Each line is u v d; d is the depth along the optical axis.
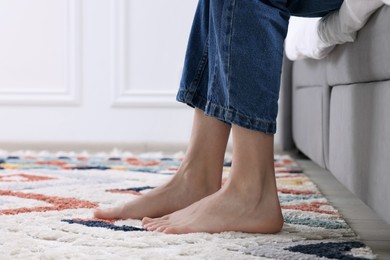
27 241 1.12
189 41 1.36
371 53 1.20
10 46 3.25
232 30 1.15
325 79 1.82
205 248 1.08
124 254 1.04
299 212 1.45
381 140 1.12
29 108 3.25
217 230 1.21
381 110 1.13
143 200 1.35
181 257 1.02
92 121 3.24
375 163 1.16
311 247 1.11
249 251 1.07
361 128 1.29
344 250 1.10
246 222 1.21
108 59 3.23
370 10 1.19
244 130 1.20
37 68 3.25
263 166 1.21
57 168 2.29
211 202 1.23
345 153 1.46
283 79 3.10
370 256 1.06
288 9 1.28
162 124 3.24
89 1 3.21
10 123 3.25
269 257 1.05
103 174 2.11
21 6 3.23
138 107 3.23
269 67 1.16
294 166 2.51
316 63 2.01
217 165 1.37
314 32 1.61
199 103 1.35
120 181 1.94
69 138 3.25
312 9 1.35
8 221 1.28
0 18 3.24
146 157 2.74
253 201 1.21
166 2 3.22
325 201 1.65
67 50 3.23
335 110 1.62
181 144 3.24
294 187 1.90
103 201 1.57
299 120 2.63
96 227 1.25
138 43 3.23
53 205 1.49
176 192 1.36
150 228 1.23
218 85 1.18
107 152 3.05
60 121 3.25
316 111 2.04
